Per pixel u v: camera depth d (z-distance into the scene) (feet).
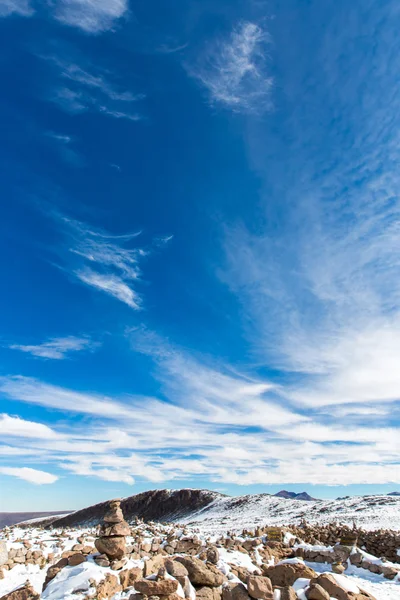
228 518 300.20
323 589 43.98
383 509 197.16
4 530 137.08
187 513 435.12
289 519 221.25
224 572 48.73
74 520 426.51
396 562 77.61
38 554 71.15
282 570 50.88
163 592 38.52
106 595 39.93
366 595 46.14
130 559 49.49
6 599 41.47
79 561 46.44
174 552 64.85
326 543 87.45
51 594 40.83
